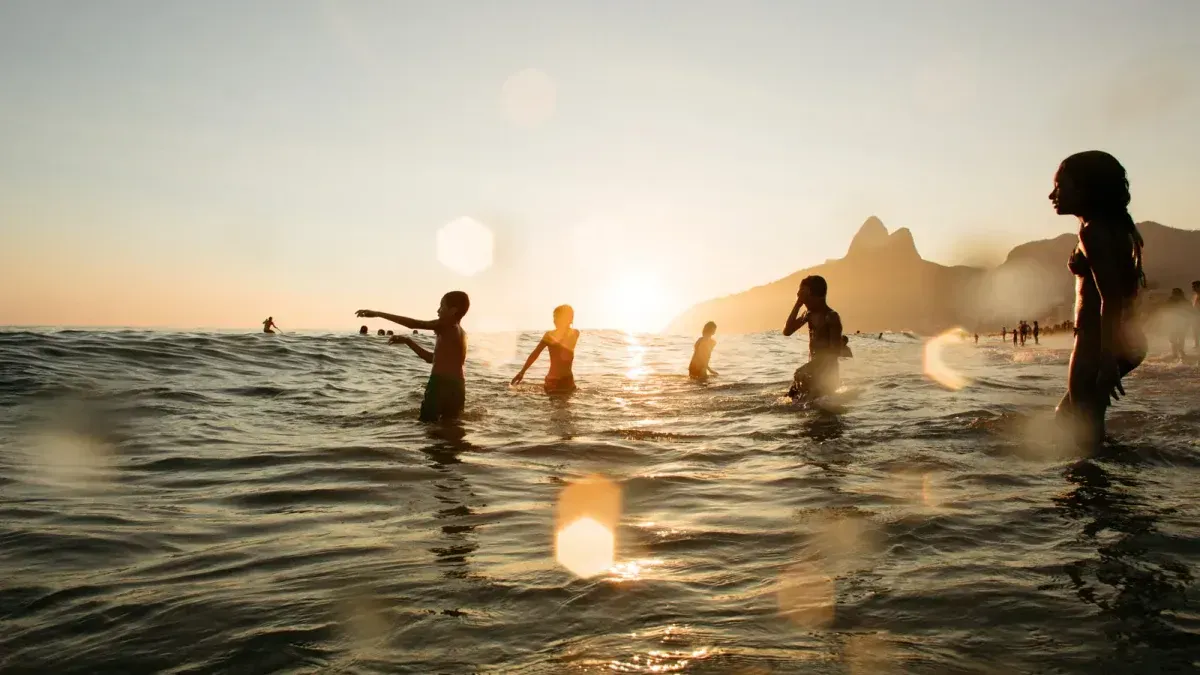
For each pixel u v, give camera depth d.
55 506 3.63
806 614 2.09
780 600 2.21
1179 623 1.95
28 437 5.75
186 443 5.56
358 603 2.26
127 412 7.22
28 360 10.73
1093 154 4.76
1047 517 3.07
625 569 2.57
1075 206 4.80
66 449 5.28
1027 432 5.29
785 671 1.71
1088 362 4.79
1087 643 1.84
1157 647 1.81
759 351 27.75
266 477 4.35
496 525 3.24
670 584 2.38
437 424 6.70
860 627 1.99
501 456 5.00
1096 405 4.76
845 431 5.79
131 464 4.74
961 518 3.10
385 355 16.30
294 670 1.80
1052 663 1.74
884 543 2.79
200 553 2.85
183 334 17.52
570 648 1.88
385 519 3.37
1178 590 2.19
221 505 3.68
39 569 2.65
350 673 1.77
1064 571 2.39
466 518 3.38
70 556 2.81
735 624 2.03
